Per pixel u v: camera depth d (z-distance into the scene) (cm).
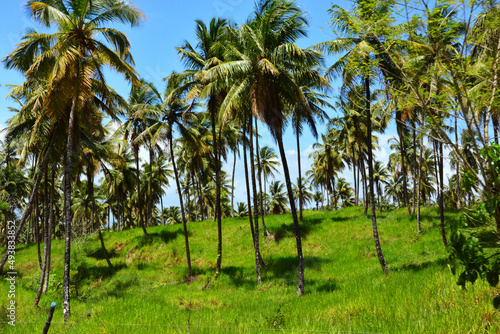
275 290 1781
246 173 2558
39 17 1288
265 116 1522
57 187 4550
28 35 1402
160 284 2228
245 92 1584
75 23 1402
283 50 1510
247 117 2247
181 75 2208
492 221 392
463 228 413
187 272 2423
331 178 4712
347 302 970
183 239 3023
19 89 1525
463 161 388
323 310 959
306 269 2156
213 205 6134
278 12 1516
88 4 1399
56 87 1332
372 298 920
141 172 4556
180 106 2427
